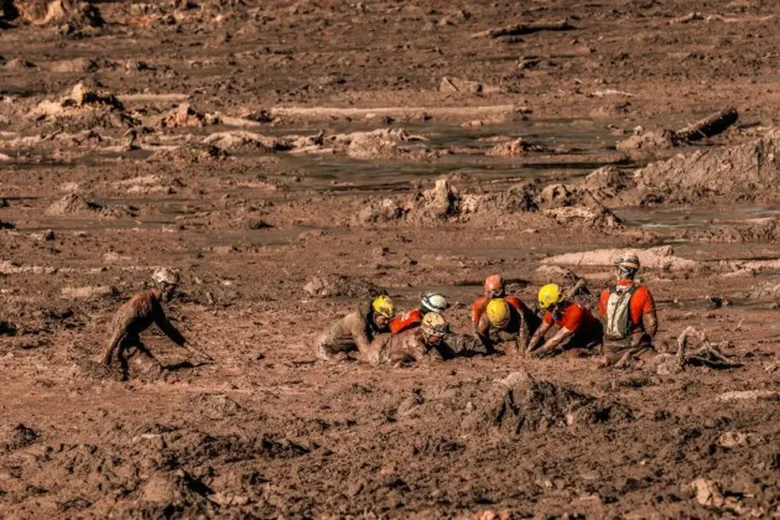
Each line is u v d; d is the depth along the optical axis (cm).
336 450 3944
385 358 5397
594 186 10706
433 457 3741
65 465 3906
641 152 12875
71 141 15462
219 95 19038
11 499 3675
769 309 6512
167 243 9319
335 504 3359
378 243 9069
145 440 4084
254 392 4934
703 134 13638
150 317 5388
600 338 5428
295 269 8225
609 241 8875
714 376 4712
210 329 6400
